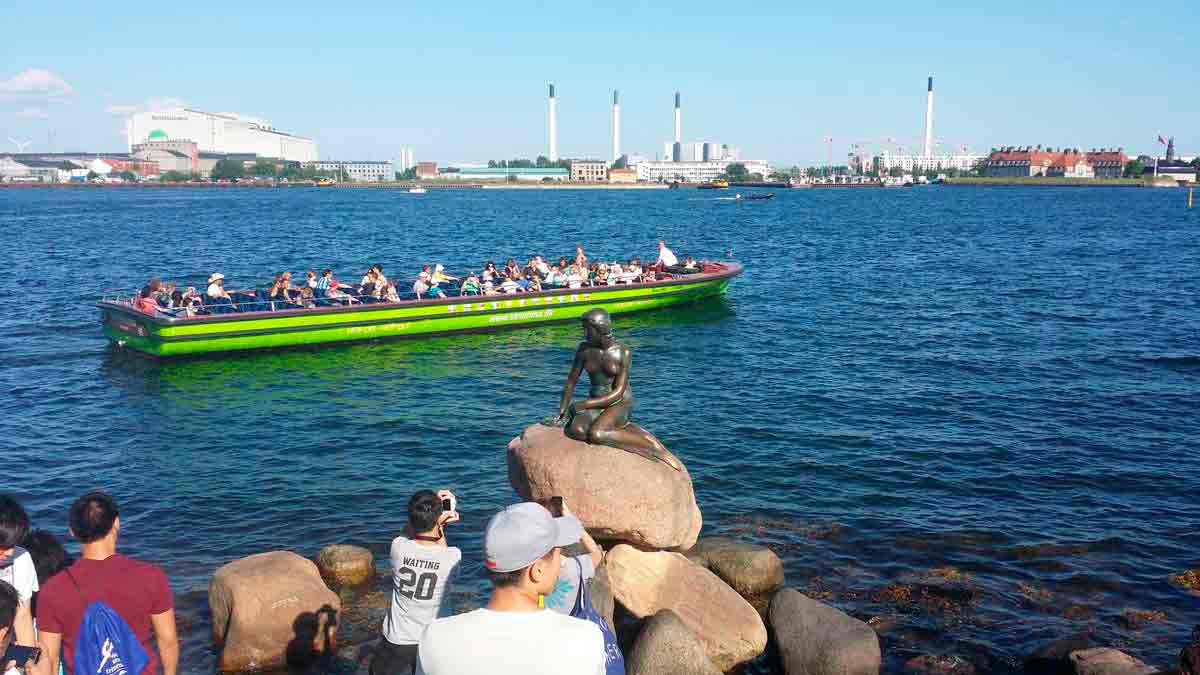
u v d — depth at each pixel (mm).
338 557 10562
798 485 14109
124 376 21531
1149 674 7941
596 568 8461
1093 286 36812
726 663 8836
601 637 4020
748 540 11977
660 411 18531
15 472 14758
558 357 23984
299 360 23297
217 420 17922
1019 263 46625
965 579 10742
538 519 4094
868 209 113938
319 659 8891
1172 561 11250
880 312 31188
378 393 20156
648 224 85438
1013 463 15094
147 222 82000
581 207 127312
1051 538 11969
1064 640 8867
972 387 20344
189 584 10562
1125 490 13797
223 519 12750
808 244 61000
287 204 128250
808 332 27594
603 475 8531
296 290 25312
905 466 14977
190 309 22969
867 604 10117
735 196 174875
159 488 14023
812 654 8547
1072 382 20672
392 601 6688
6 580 5613
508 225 83562
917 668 8781
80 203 124875
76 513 5441
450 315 25953
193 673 8617
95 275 41594
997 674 8688
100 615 5340
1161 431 16875
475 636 3906
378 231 74062
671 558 9281
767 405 18984
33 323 28531
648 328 28297
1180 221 82000
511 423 17828
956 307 32031
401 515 12930
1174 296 33625
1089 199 140250
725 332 27656
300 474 14719
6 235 64625
